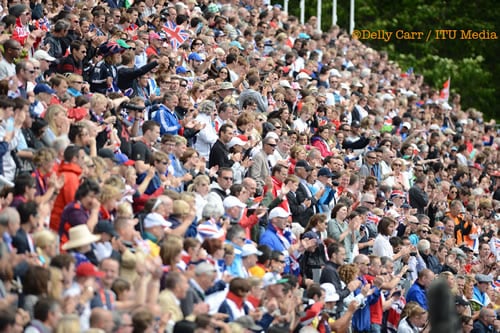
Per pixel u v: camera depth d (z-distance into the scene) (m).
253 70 55.62
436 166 65.62
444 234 56.50
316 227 41.69
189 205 35.53
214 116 48.25
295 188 44.06
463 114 88.00
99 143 39.56
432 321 32.75
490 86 129.62
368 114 66.94
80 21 50.53
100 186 32.69
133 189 35.97
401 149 62.81
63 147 34.78
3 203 31.31
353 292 41.00
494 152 79.69
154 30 59.41
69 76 42.62
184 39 60.09
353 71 80.12
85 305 28.17
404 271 44.16
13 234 29.30
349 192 47.72
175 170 41.78
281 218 40.31
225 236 37.16
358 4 125.69
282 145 48.00
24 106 34.97
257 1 85.25
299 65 70.50
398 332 42.62
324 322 37.41
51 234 29.86
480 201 61.88
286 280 34.41
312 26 91.19
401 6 129.75
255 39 70.19
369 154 56.34
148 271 30.06
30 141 35.88
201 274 32.28
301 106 57.16
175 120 45.44
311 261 40.81
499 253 58.72
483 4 131.00
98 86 46.50
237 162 45.03
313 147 51.97
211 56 55.75
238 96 55.03
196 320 29.11
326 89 67.06
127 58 47.09
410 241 49.66
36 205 30.20
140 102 42.38
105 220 31.42
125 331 27.64
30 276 27.45
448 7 130.62
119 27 56.19
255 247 36.97
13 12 46.44
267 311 33.50
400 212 52.38
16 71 38.69
